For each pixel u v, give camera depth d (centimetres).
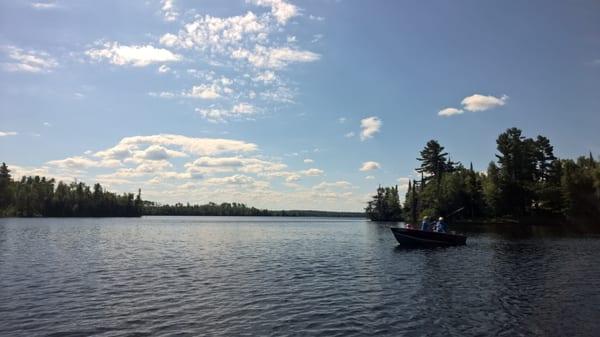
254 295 2111
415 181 10900
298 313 1762
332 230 9844
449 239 4819
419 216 11300
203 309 1820
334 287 2334
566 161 10975
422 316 1728
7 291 2172
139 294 2120
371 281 2533
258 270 2962
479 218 11100
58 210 17138
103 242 5266
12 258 3491
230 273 2819
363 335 1480
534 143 11588
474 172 12100
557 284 2447
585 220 9419
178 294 2125
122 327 1550
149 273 2789
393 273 2853
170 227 10531
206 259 3609
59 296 2061
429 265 3259
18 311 1767
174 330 1517
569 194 9556
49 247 4472
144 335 1460
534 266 3188
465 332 1522
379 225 13700
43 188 17112
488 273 2855
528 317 1719
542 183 10775
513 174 10950
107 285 2353
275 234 7906
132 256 3769
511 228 8862
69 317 1680
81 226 9788
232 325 1587
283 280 2553
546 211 10606
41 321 1622
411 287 2347
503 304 1942
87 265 3131
